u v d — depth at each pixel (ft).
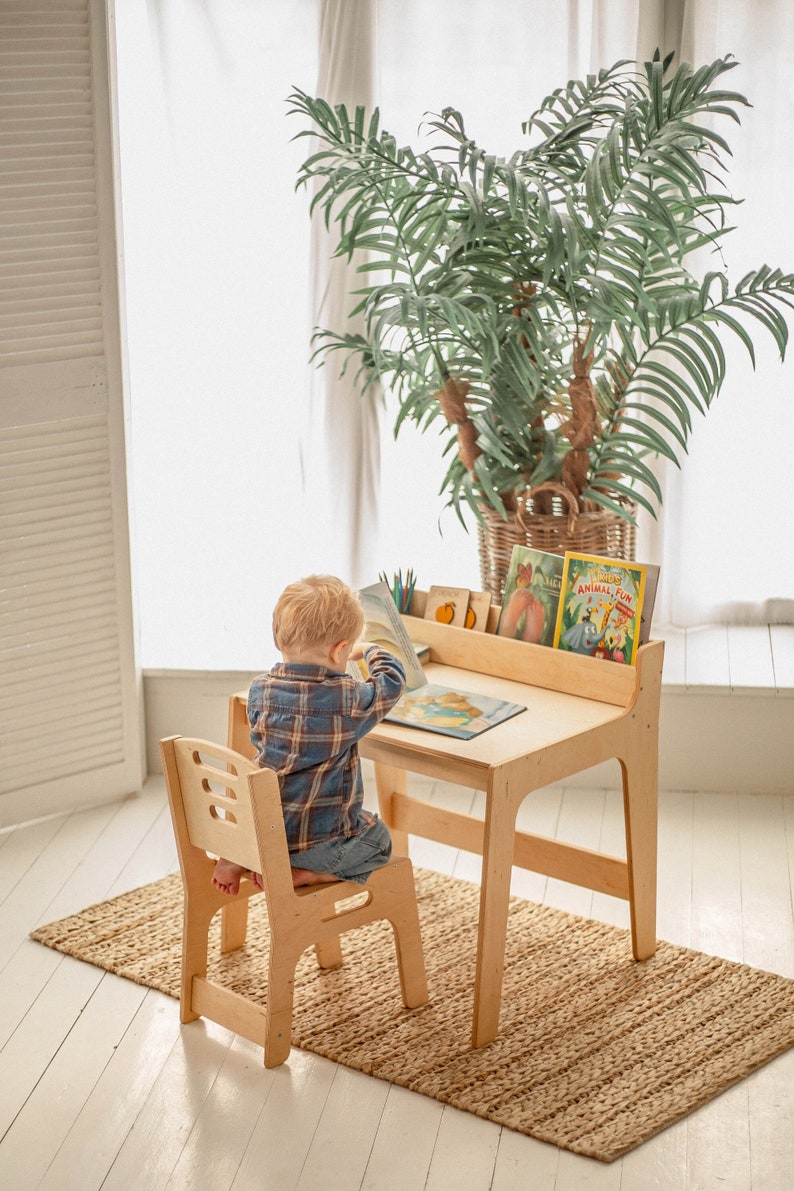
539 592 8.66
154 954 8.68
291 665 7.41
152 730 11.59
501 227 10.06
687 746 11.09
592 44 11.20
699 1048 7.61
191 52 11.60
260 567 13.01
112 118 9.86
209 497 12.90
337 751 7.35
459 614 9.00
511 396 10.27
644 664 8.11
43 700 10.54
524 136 11.64
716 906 9.32
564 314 11.19
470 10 11.38
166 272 12.30
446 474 11.82
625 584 8.21
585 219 11.28
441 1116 7.07
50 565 10.30
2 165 9.50
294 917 7.32
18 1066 7.49
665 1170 6.63
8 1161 6.70
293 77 11.64
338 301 11.59
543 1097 7.18
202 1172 6.62
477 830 9.21
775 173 11.58
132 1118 7.04
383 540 12.79
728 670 11.21
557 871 8.87
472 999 8.18
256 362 12.51
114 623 10.75
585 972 8.46
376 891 7.72
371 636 8.42
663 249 9.77
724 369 10.01
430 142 11.67
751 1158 6.72
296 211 12.03
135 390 12.69
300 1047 7.70
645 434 10.92
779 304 11.83
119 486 10.46
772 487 12.34
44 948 8.79
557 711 8.16
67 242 9.82
